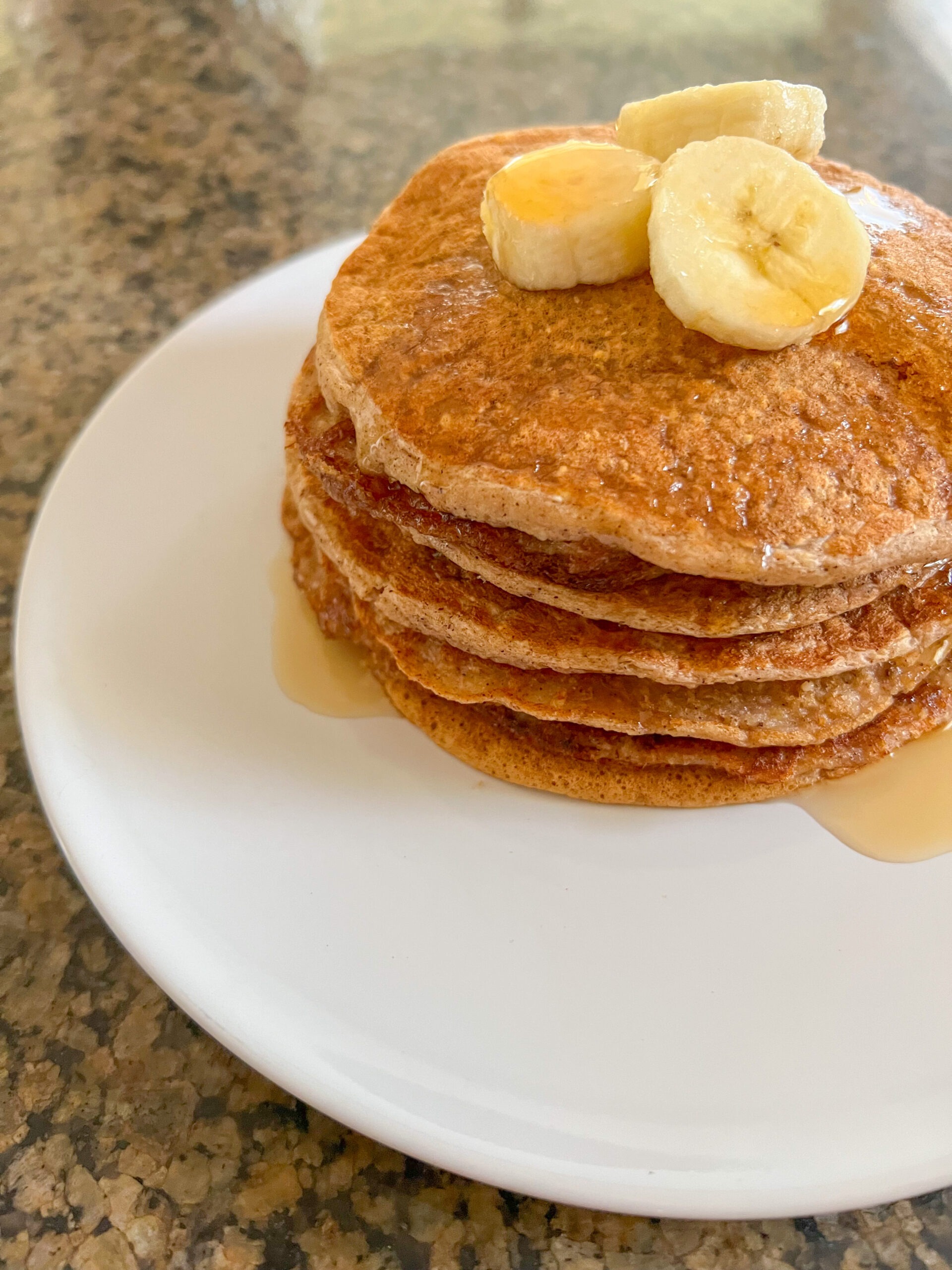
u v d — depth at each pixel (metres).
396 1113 0.16
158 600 0.21
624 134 0.20
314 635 0.21
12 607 0.23
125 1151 0.17
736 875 0.18
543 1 0.44
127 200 0.34
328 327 0.19
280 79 0.40
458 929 0.18
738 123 0.19
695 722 0.19
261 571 0.22
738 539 0.16
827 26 0.42
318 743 0.20
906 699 0.20
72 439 0.27
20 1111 0.18
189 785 0.19
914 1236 0.17
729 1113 0.16
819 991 0.17
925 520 0.17
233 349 0.25
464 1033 0.17
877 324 0.18
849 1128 0.16
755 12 0.43
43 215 0.33
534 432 0.17
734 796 0.19
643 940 0.18
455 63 0.40
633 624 0.18
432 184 0.21
